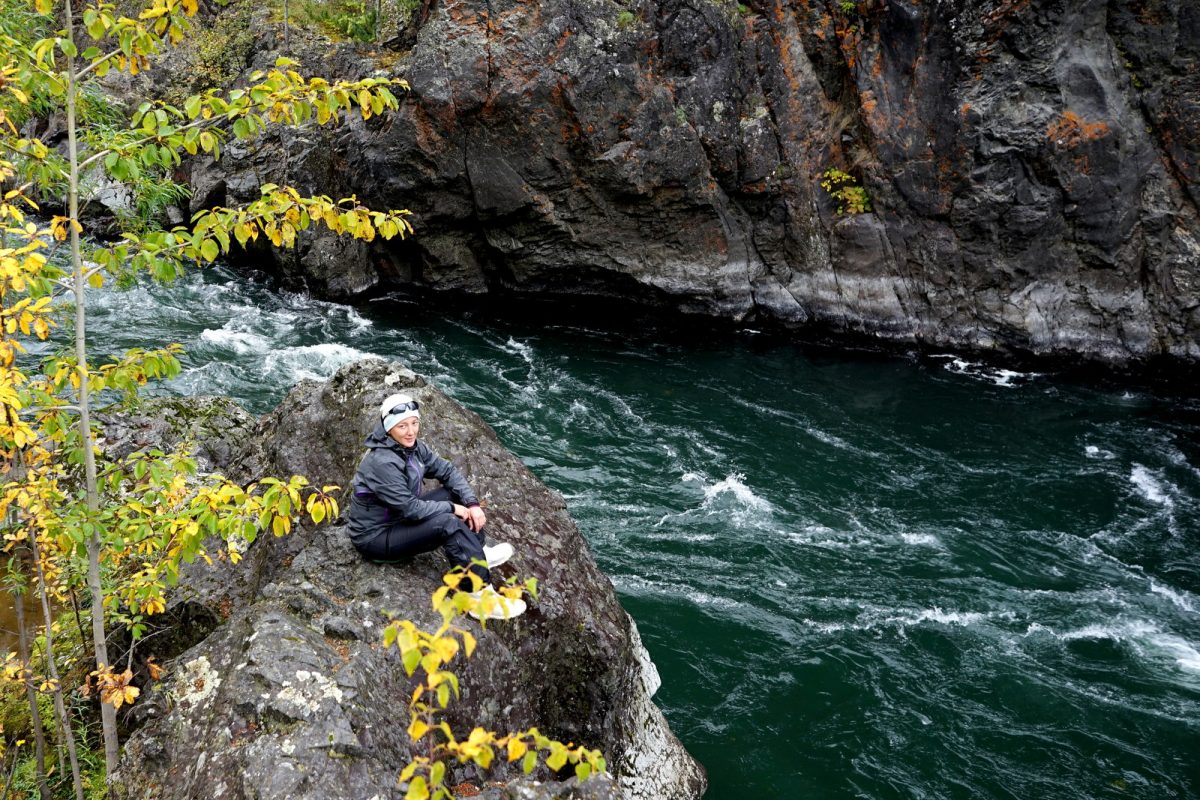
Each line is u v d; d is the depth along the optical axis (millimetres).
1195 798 7391
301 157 19750
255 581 6539
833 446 13875
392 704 4918
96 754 6246
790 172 18047
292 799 4172
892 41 16938
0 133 4684
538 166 17750
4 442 4430
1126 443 14250
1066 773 7578
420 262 19484
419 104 17297
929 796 7254
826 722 8000
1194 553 11250
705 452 13484
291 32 22828
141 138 4730
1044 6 15633
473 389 15211
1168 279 16469
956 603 9969
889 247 17828
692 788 6910
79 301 4625
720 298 18812
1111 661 9078
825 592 10047
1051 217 16609
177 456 4961
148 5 4867
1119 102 15914
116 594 5637
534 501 6656
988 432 14523
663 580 10086
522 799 4406
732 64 17500
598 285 19219
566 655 5934
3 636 7211
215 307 18000
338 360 15680
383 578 5500
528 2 16984
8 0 5484
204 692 5070
